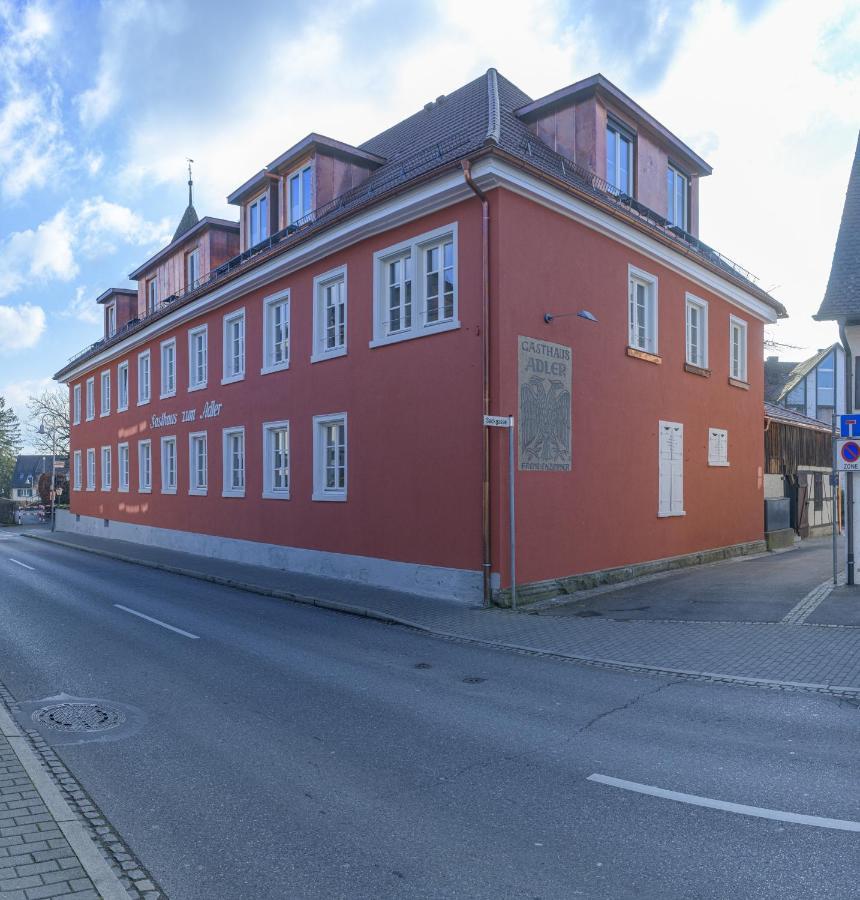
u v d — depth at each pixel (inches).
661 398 645.9
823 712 263.4
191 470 884.0
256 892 142.9
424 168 548.1
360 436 586.6
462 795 189.8
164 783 197.5
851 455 517.3
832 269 546.3
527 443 496.1
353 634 409.4
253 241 816.3
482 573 482.6
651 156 678.5
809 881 145.5
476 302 490.9
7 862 145.2
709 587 538.0
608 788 194.1
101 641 382.6
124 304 1250.6
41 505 2320.4
